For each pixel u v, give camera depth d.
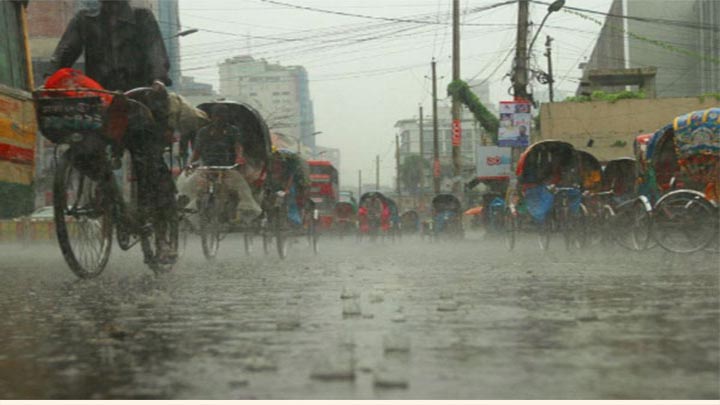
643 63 50.00
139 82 7.29
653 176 11.70
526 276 6.68
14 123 10.27
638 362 2.71
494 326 3.60
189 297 5.18
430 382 2.43
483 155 32.75
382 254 13.06
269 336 3.43
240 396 2.30
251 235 12.48
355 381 2.46
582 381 2.42
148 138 6.79
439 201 24.72
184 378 2.58
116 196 6.63
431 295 5.05
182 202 7.40
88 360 2.95
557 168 13.86
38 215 22.12
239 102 10.48
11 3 10.90
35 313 4.41
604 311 4.10
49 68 7.10
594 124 36.97
